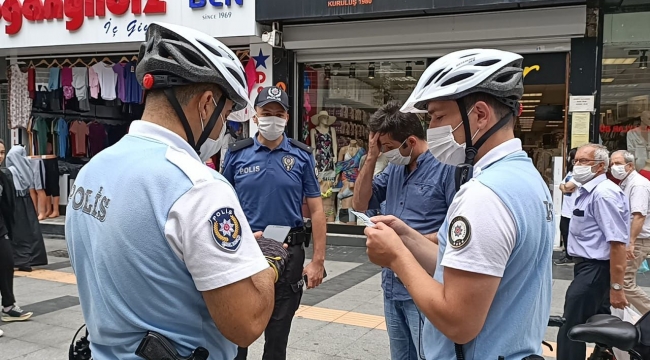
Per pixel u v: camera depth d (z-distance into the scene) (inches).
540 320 61.0
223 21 321.4
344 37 324.8
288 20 319.9
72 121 417.1
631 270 178.1
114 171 53.5
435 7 286.8
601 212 135.8
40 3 354.0
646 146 300.5
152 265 50.1
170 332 51.9
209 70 55.5
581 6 278.2
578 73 290.4
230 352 58.5
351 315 205.2
